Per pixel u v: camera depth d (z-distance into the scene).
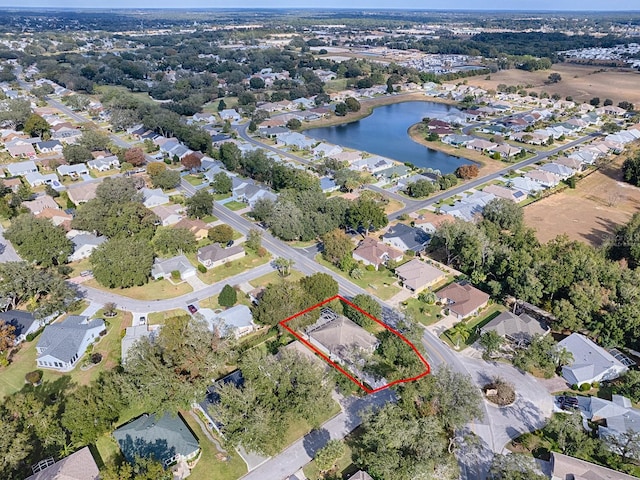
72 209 130.00
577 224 128.50
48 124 198.62
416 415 60.75
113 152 172.50
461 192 149.62
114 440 62.38
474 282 97.06
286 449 62.12
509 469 53.00
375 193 141.25
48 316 85.12
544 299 90.81
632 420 63.56
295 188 142.00
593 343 78.06
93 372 74.69
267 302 80.94
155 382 61.59
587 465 57.19
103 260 94.38
